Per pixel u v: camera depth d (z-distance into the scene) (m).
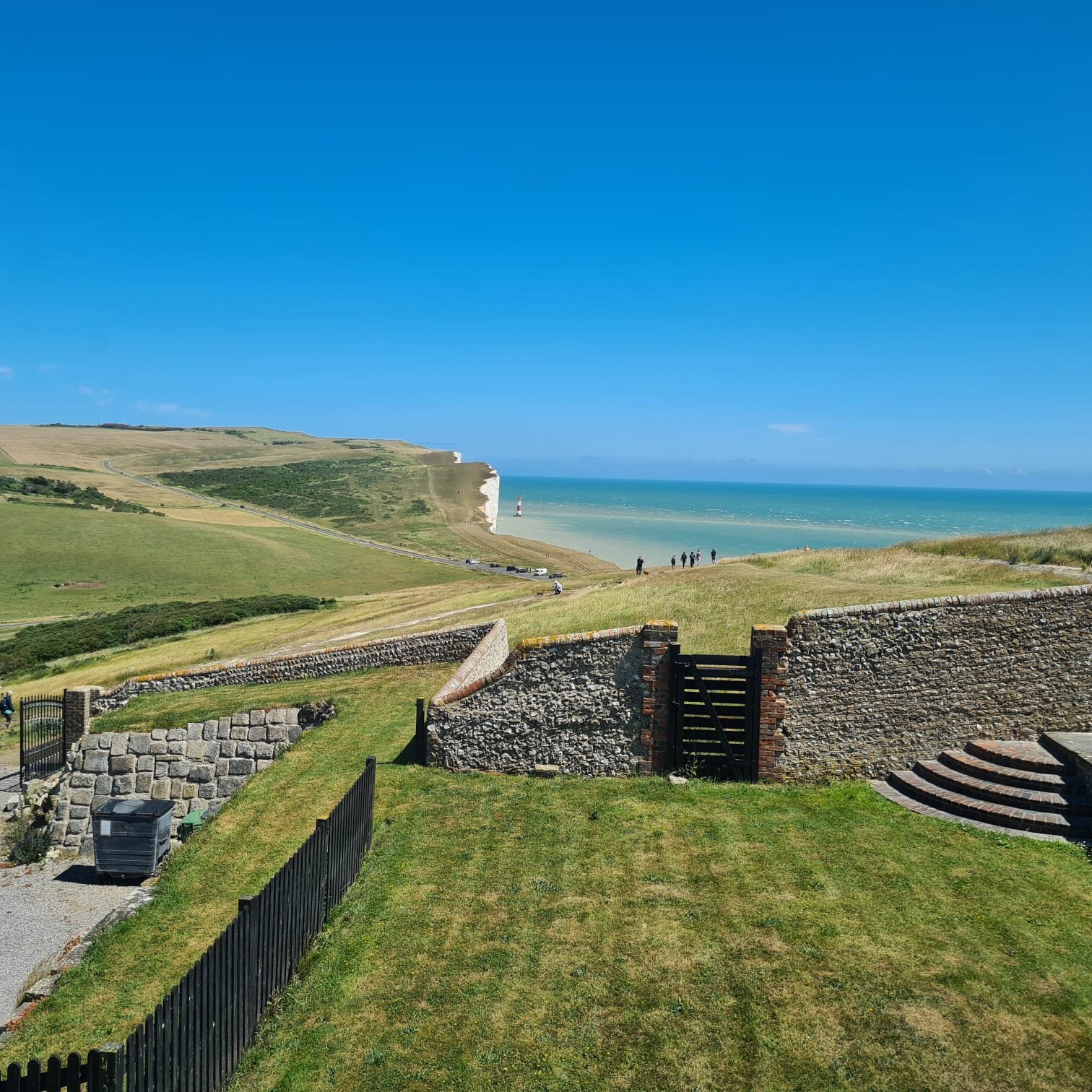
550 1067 7.62
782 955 9.25
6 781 22.84
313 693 23.00
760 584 29.11
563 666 15.50
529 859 11.91
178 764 19.89
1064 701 14.60
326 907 10.34
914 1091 7.19
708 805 13.70
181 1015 6.66
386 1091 7.42
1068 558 30.14
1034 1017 8.09
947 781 13.72
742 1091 7.27
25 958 13.77
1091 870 11.03
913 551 35.50
